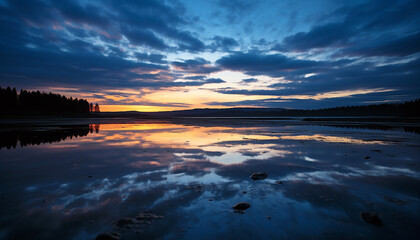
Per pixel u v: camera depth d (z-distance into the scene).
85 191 4.56
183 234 2.95
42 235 2.86
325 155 8.70
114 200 4.09
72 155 8.55
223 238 2.86
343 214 3.58
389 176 5.79
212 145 11.38
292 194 4.49
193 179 5.52
